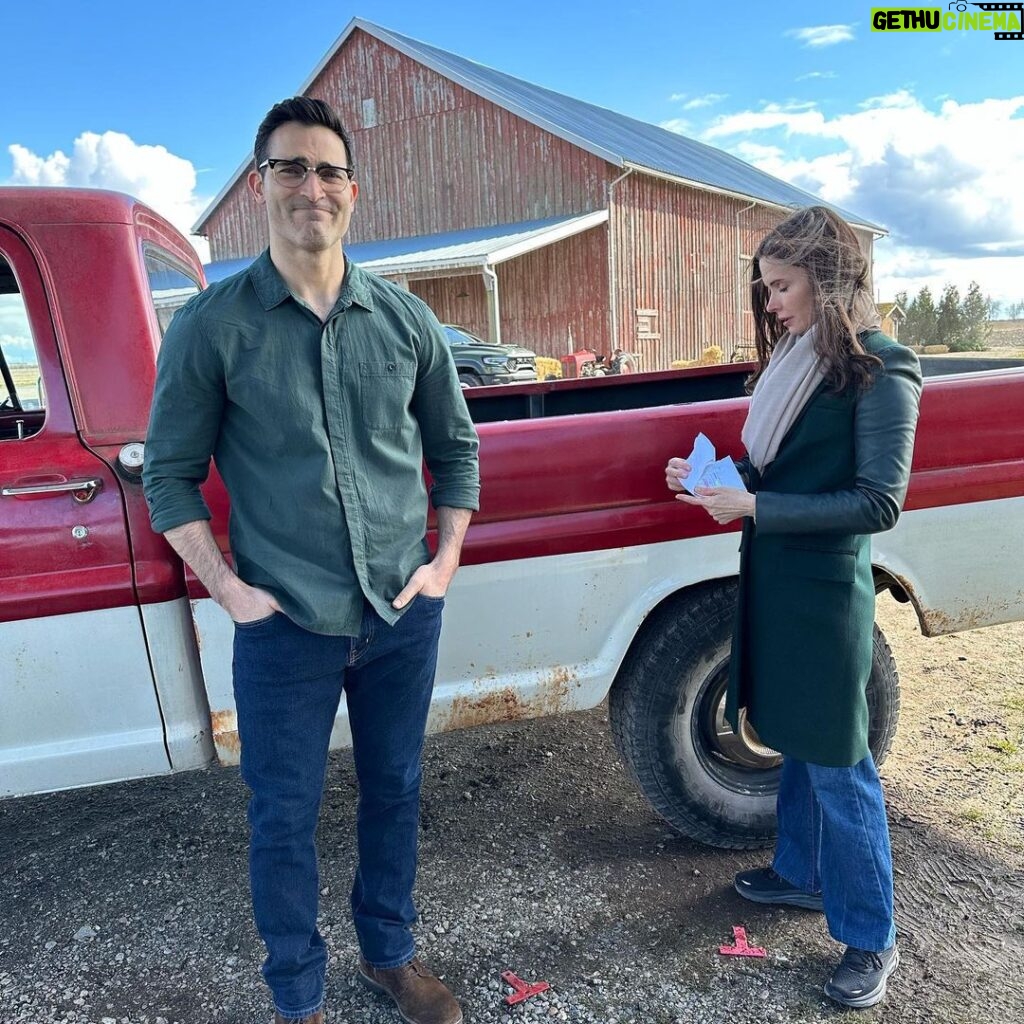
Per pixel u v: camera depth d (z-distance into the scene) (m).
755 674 2.09
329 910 2.44
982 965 2.13
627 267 18.62
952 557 2.53
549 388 3.45
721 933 2.28
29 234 2.05
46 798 3.14
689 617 2.43
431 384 1.86
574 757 3.26
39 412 2.41
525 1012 2.04
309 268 1.65
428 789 3.06
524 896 2.45
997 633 4.33
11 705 2.10
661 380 3.53
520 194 18.92
